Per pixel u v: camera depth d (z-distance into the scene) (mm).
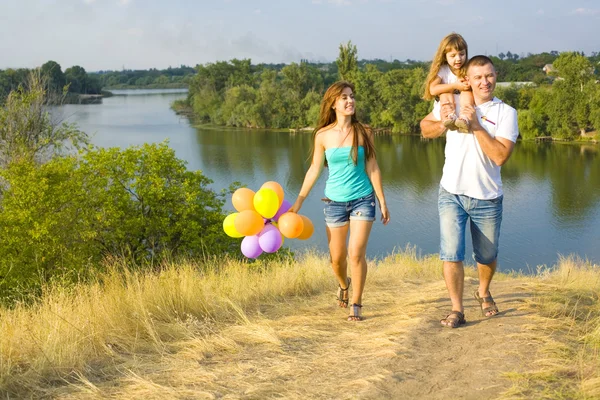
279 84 105562
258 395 3131
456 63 4398
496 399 2895
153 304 4922
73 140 24531
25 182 14203
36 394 3217
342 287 5297
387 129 85438
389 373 3354
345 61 90625
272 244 5012
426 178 49219
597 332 3816
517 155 59594
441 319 4605
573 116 67375
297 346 4086
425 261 11555
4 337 3799
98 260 14875
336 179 4812
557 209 37938
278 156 63625
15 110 22609
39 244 13219
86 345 3912
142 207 17969
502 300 5281
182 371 3541
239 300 5578
